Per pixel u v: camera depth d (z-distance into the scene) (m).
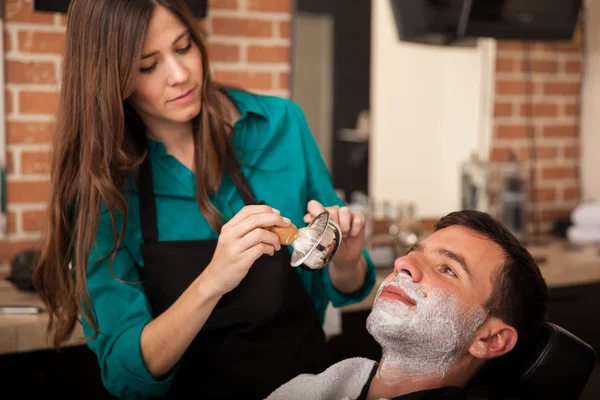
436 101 2.97
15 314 1.89
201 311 1.26
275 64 2.54
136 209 1.46
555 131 3.16
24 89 2.24
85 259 1.36
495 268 1.24
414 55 2.90
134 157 1.43
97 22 1.27
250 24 2.48
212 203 1.47
